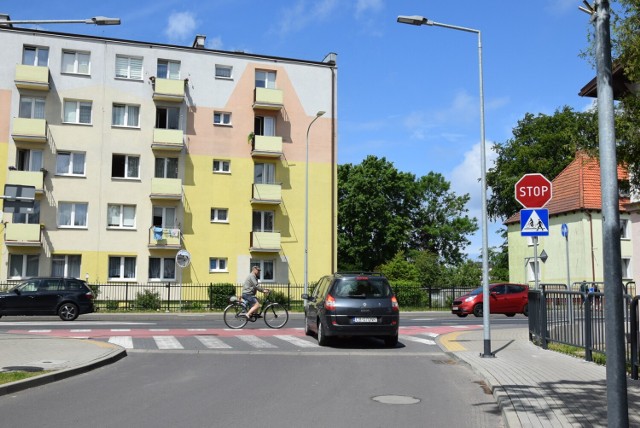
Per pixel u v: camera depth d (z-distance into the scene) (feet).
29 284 80.12
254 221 128.26
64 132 117.91
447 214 233.55
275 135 130.52
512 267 157.69
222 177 125.70
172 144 121.29
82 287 81.92
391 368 38.37
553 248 142.20
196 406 26.17
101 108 120.16
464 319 89.40
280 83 131.23
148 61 123.34
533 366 36.70
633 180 33.60
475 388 31.32
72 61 119.85
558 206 140.46
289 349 48.26
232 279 124.67
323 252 130.41
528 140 171.01
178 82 122.83
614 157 15.53
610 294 15.11
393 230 201.26
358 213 201.26
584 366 36.60
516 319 89.81
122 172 120.88
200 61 126.41
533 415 23.12
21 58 116.78
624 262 127.75
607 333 15.15
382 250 205.77
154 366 38.40
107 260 118.01
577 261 134.21
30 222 114.93
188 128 124.57
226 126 126.72
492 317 96.68
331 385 31.86
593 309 38.11
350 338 56.44
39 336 53.21
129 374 35.06
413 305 123.03
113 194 119.34
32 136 114.52
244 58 129.18
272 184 127.03
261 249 124.77
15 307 78.28
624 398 14.87
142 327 69.00
